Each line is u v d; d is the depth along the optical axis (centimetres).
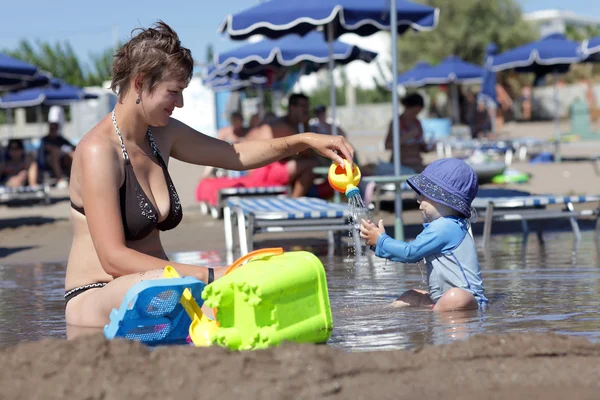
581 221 1126
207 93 2812
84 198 429
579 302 512
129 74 433
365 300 553
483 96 2750
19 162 1930
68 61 5506
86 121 3828
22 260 928
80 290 454
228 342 369
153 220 448
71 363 328
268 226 880
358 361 332
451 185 531
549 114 4916
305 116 1295
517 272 670
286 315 385
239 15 1073
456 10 5069
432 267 529
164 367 319
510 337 367
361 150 2762
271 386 296
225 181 1380
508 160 2284
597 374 319
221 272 416
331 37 1276
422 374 320
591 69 5525
